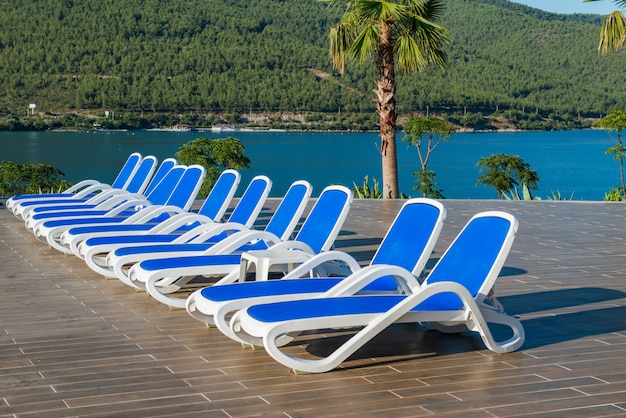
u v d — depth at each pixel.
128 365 3.88
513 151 128.38
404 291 4.41
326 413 3.16
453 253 4.53
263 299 4.24
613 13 13.51
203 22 172.25
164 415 3.14
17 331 4.61
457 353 4.11
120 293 5.73
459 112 164.88
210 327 4.67
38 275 6.47
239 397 3.38
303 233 6.10
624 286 6.02
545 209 11.81
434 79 165.38
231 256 5.58
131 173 10.24
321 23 199.12
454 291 3.94
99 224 7.55
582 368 3.82
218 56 155.25
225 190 7.66
